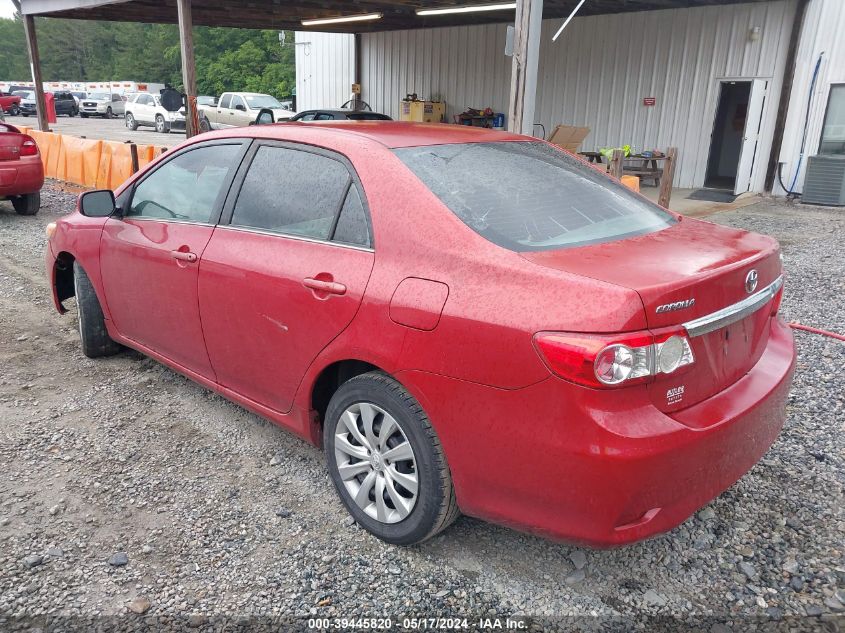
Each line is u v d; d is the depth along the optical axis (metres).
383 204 2.70
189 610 2.44
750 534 2.87
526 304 2.20
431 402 2.43
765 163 13.66
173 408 4.02
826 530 2.89
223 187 3.44
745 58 13.70
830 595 2.52
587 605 2.48
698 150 14.84
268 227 3.17
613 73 15.80
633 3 13.88
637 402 2.11
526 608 2.46
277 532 2.88
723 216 11.36
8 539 2.80
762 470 3.35
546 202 2.80
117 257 4.05
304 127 3.25
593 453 2.06
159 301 3.78
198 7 15.17
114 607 2.45
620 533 2.15
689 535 2.87
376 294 2.58
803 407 4.02
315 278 2.81
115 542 2.80
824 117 12.89
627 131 15.87
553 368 2.10
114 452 3.51
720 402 2.37
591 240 2.60
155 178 3.95
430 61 19.78
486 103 18.72
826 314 5.84
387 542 2.80
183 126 28.83
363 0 13.59
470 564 2.69
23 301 6.05
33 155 9.90
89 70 99.81
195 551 2.76
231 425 3.83
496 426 2.26
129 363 4.68
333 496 3.16
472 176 2.82
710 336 2.31
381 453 2.71
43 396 4.14
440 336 2.37
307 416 3.05
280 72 63.06
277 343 3.05
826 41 12.61
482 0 13.53
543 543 2.82
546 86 17.16
